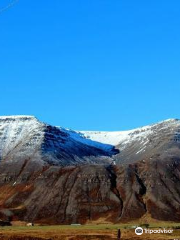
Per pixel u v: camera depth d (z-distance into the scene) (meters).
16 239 128.75
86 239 130.62
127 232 155.62
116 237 131.75
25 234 152.12
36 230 183.50
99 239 128.38
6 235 143.75
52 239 131.50
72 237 136.38
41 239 129.50
